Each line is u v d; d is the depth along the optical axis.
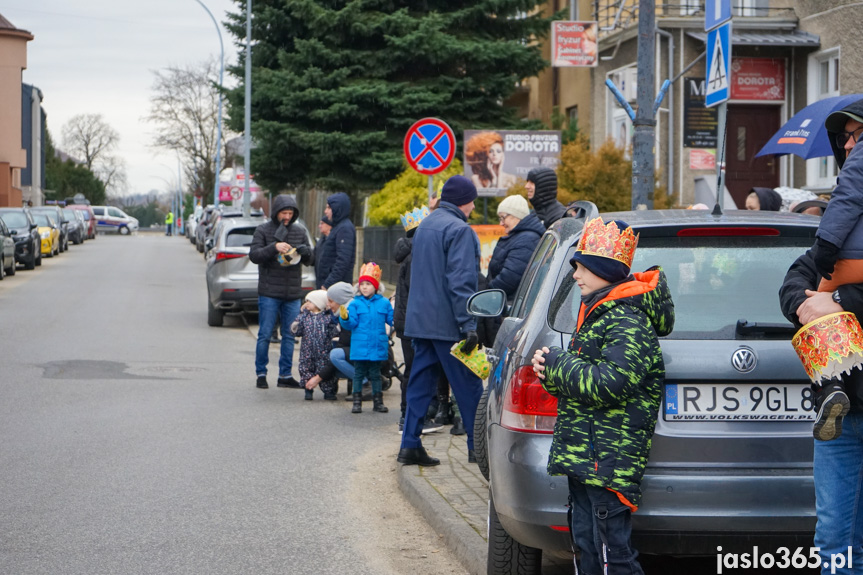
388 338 10.49
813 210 8.48
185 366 13.51
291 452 8.42
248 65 25.80
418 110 24.23
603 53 25.14
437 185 24.00
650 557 5.55
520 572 4.87
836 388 3.47
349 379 11.02
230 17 28.08
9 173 63.59
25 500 6.76
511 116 26.14
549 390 3.91
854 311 3.55
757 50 20.97
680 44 21.58
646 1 10.13
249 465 7.91
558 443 3.88
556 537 4.26
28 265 32.97
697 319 4.29
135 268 35.19
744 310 4.31
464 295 7.09
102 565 5.45
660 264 4.48
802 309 3.61
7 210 34.12
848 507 3.75
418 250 7.34
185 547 5.80
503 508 4.45
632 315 3.79
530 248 7.77
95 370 12.86
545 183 8.62
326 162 24.70
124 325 18.23
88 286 26.88
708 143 21.61
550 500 4.22
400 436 9.13
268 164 25.59
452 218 7.29
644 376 3.75
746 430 4.16
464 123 25.12
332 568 5.47
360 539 6.02
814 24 20.27
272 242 11.70
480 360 7.09
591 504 3.87
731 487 4.09
